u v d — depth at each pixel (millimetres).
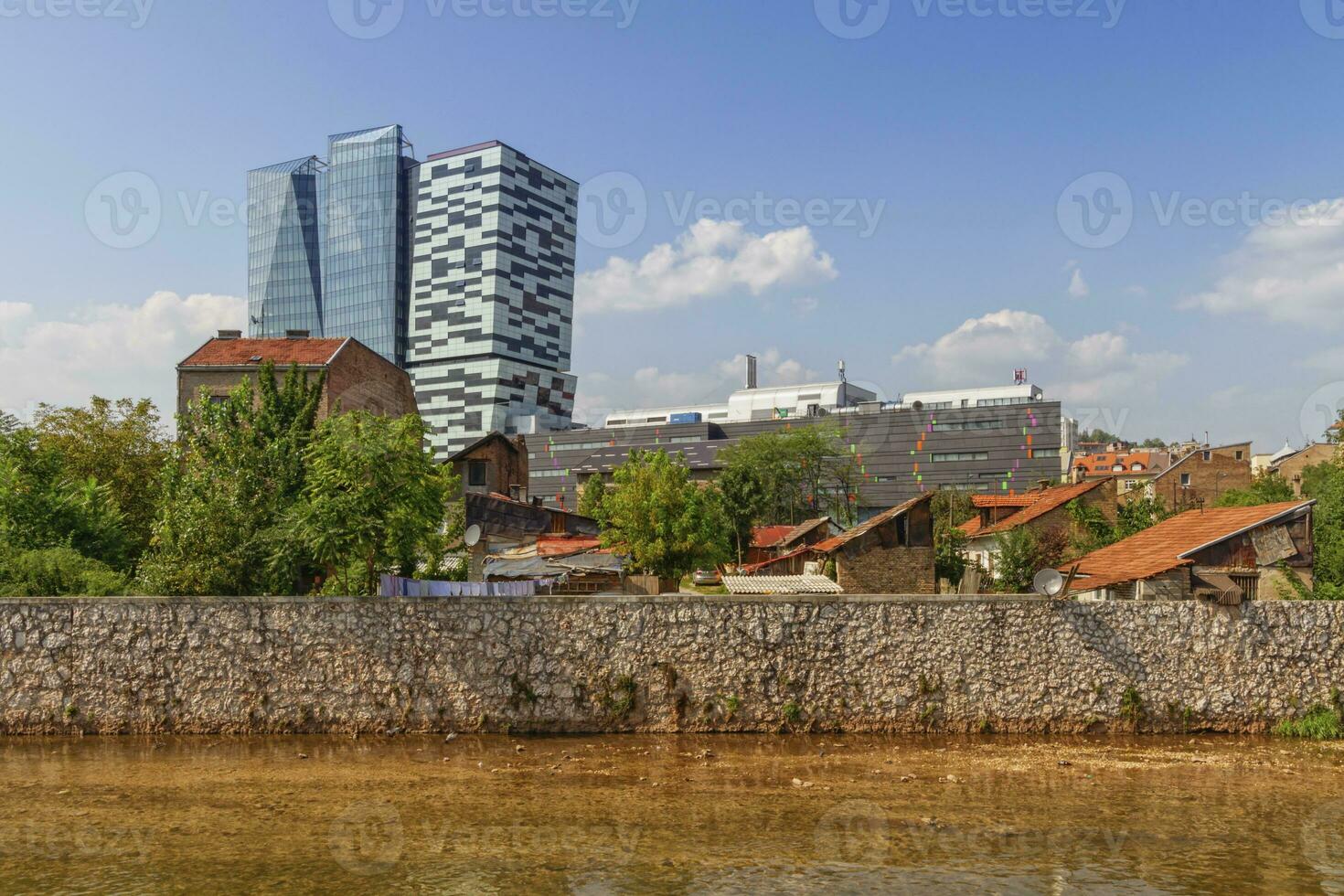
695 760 18953
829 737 20516
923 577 29203
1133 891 13016
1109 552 30188
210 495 24016
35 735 20141
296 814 15797
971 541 45031
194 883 12891
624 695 20703
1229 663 21141
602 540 39281
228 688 20469
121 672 20422
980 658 21016
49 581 23266
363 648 20672
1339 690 21062
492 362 163875
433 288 170500
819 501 97750
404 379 52062
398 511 23844
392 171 173750
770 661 20875
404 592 22219
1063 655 21062
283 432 28297
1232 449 84562
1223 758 19250
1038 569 31703
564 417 179750
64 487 27438
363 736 20344
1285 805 16625
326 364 41781
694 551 38500
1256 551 25469
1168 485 74250
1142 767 18656
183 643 20547
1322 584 25984
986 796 16938
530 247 173000
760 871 13516
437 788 17156
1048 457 110500
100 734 20234
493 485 50094
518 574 29719
